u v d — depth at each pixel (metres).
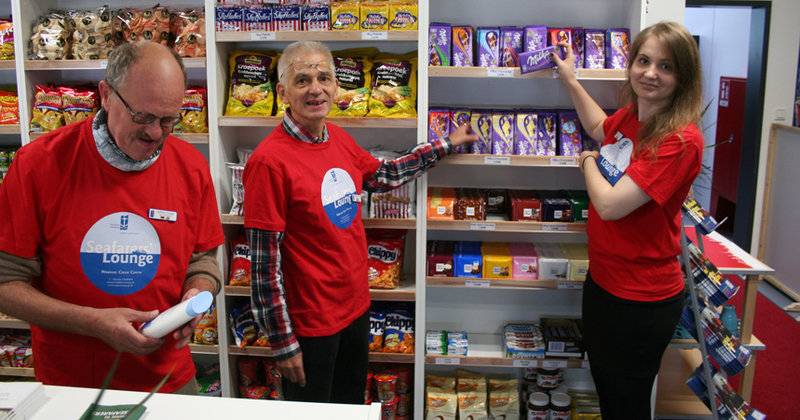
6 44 2.84
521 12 2.90
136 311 1.58
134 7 2.99
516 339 3.00
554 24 2.90
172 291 1.80
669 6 2.63
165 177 1.77
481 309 3.25
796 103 5.31
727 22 6.39
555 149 2.75
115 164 1.67
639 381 2.38
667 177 2.04
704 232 2.59
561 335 2.97
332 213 2.21
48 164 1.64
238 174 2.77
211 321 2.94
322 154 2.22
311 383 2.32
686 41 2.01
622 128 2.29
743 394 3.06
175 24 2.77
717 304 2.63
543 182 3.07
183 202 1.81
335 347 2.31
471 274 2.87
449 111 2.75
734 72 6.21
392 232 3.01
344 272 2.28
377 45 2.97
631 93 2.31
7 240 1.62
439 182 3.10
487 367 3.28
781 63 5.30
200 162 1.88
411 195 2.79
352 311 2.34
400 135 3.04
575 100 2.58
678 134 2.03
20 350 3.05
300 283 2.24
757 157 5.50
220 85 2.74
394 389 2.99
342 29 2.60
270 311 2.14
